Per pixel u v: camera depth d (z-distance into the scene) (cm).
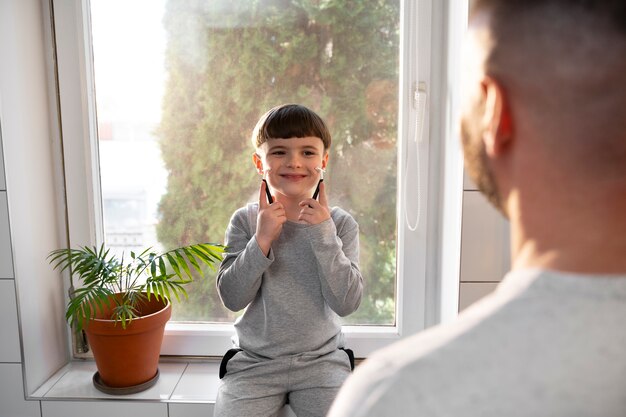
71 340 151
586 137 33
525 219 36
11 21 125
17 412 132
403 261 143
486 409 31
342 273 120
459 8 121
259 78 139
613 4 32
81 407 131
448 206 133
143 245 147
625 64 32
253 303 128
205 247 131
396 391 32
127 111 142
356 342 146
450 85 129
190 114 141
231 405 116
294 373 121
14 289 127
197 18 138
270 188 129
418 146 139
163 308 136
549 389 31
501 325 33
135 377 133
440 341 34
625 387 31
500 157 37
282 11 137
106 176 145
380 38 138
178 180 144
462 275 124
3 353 130
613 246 33
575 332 31
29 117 132
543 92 33
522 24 34
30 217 133
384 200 144
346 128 141
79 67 139
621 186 33
